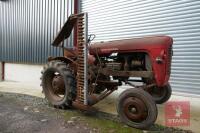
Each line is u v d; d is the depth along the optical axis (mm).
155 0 5516
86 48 3830
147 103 3266
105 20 6609
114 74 4039
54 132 3211
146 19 5699
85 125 3504
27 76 8734
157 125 3580
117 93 5684
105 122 3660
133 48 3783
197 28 4879
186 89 5094
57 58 4660
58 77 4500
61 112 4203
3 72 9820
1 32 9914
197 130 3393
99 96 4152
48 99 4637
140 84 4445
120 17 6246
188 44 5027
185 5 5035
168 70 3633
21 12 8898
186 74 5086
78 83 4035
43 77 4719
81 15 3867
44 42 7941
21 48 8969
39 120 3713
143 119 3342
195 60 4941
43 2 7953
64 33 4465
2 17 9836
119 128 3389
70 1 7117
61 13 7371
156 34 5535
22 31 8891
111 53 4062
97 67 4250
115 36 6387
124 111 3518
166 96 4512
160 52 3510
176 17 5180
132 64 3881
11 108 4465
